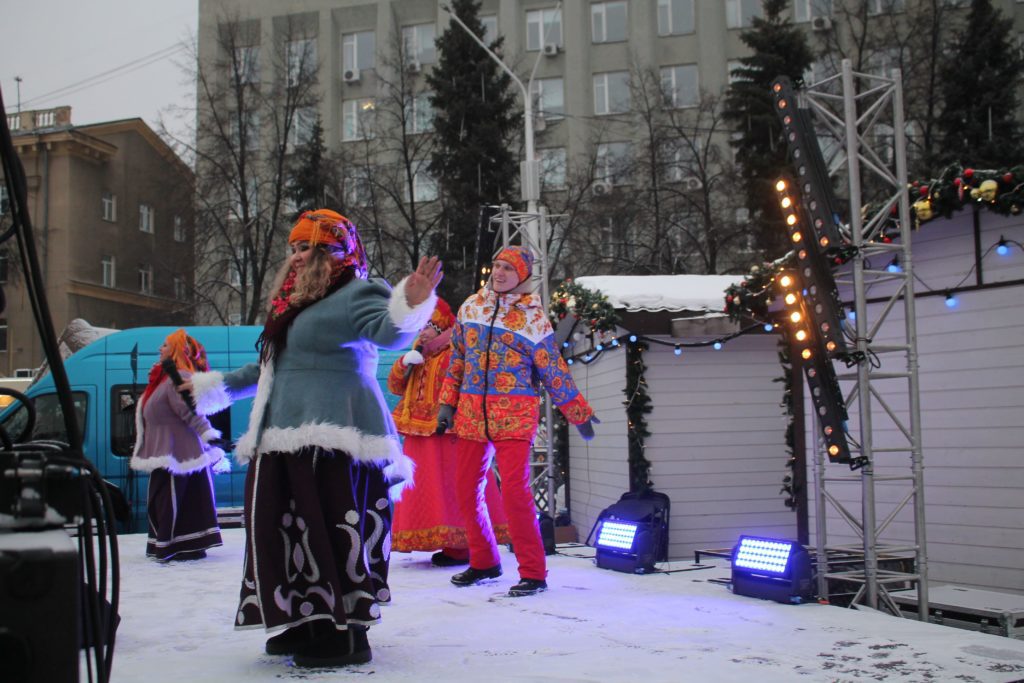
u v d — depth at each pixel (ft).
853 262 17.38
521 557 14.80
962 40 79.41
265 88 109.19
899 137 18.06
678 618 12.71
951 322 22.61
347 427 9.40
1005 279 21.68
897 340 23.45
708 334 27.89
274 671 9.32
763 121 79.20
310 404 9.38
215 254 86.89
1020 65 78.43
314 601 9.25
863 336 17.08
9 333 96.73
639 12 111.65
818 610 13.50
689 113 106.63
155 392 19.11
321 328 9.61
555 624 12.12
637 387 28.40
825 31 91.61
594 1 113.60
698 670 9.57
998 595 18.39
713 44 110.22
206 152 88.02
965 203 20.02
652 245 83.92
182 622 12.44
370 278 10.08
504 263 15.16
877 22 91.66
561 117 111.04
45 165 103.60
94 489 5.91
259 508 9.38
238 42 99.40
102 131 108.78
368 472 10.09
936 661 10.09
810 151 17.22
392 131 92.53
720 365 29.12
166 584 16.03
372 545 10.08
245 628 9.44
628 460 28.48
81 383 34.99
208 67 100.63
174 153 88.89
